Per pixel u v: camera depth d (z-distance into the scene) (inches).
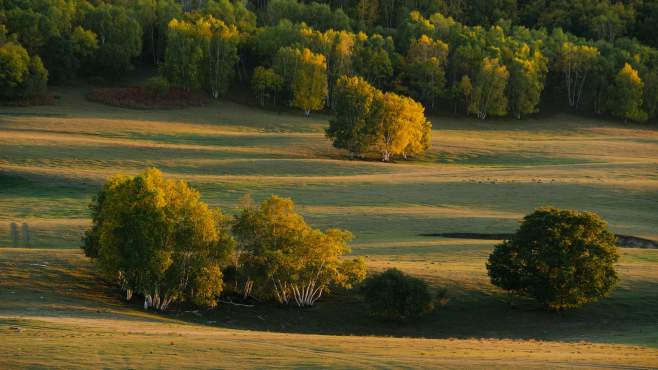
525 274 3019.2
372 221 4288.9
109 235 2891.2
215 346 1925.4
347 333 2824.8
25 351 1753.2
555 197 4945.9
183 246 2933.1
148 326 2396.7
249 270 3105.3
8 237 3782.0
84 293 2903.5
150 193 2918.3
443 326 2903.5
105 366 1675.7
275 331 2792.8
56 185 5088.6
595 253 3009.4
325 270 3065.9
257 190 5034.5
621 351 2226.9
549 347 2305.6
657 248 3949.3
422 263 3449.8
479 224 4247.0
